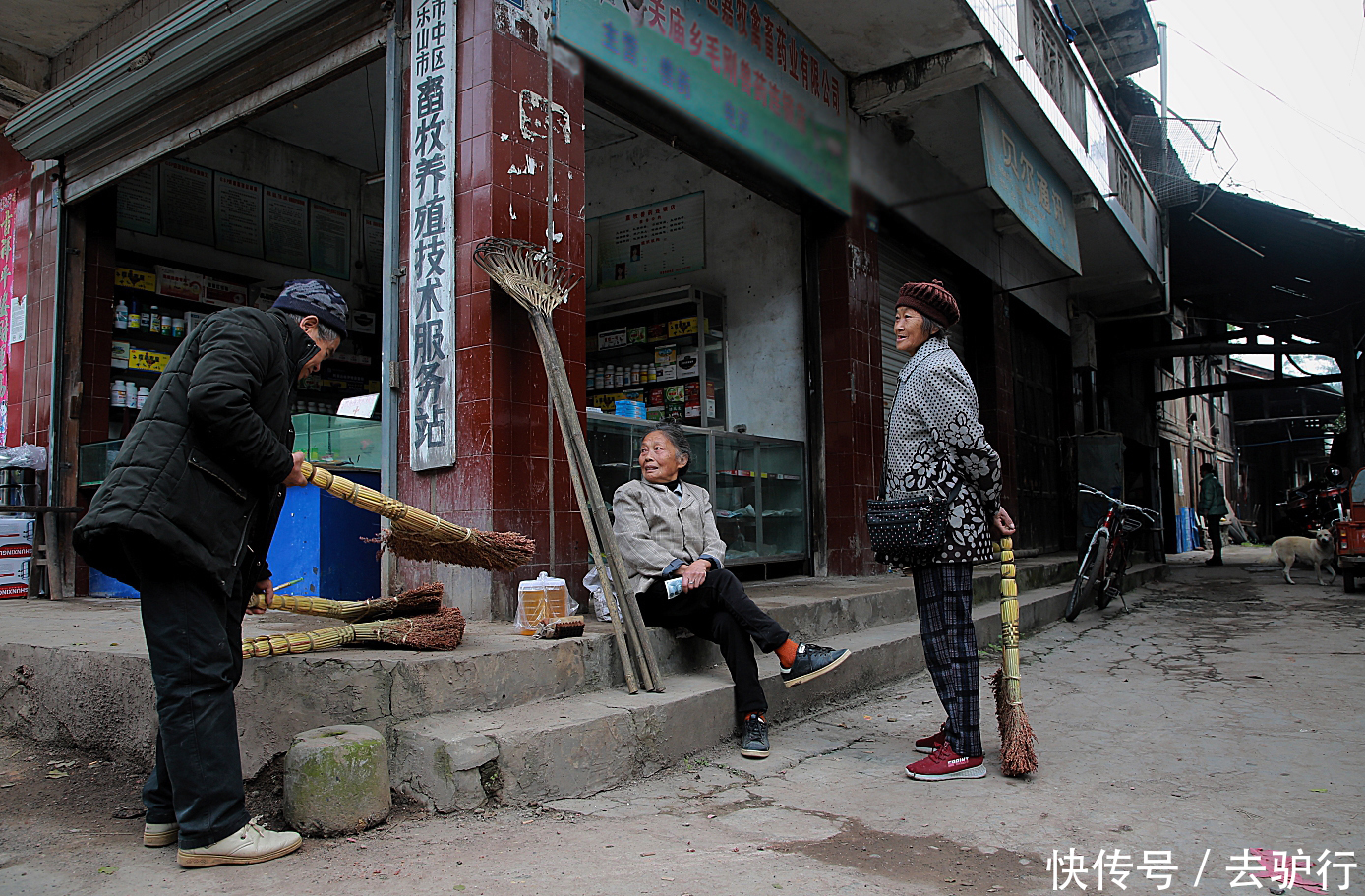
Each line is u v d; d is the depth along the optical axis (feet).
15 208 21.36
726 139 17.06
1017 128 23.13
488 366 11.71
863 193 22.03
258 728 8.48
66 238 20.03
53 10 19.66
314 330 8.16
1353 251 38.27
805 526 21.01
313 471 7.91
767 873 6.75
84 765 9.55
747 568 19.63
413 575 12.54
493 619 11.57
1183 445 64.23
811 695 12.71
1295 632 20.21
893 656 15.01
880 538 9.54
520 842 7.40
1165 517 58.03
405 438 12.69
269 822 7.74
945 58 20.27
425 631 9.18
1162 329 48.16
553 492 12.47
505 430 11.82
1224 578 36.58
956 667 9.53
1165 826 7.84
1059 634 20.84
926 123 23.67
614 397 23.26
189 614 6.89
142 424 6.91
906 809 8.38
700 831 7.75
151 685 9.27
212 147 23.07
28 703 10.66
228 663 7.13
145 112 17.78
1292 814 8.11
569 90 13.35
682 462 11.71
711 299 22.20
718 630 10.78
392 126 13.08
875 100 21.34
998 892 6.43
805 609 14.60
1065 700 13.42
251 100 15.72
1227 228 40.86
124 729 9.54
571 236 13.17
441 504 12.10
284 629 11.00
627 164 23.95
